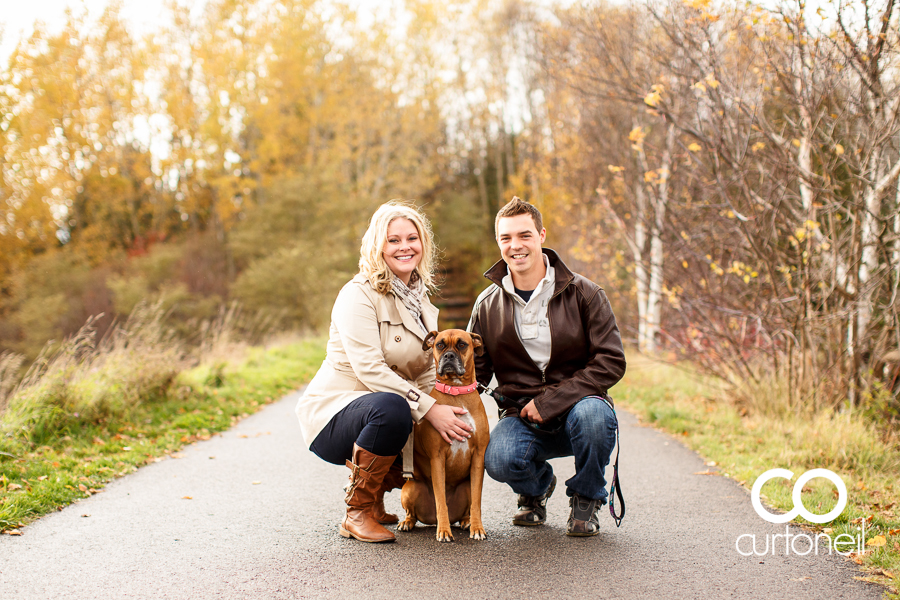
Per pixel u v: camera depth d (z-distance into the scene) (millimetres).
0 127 25203
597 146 11281
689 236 7266
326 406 3539
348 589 2846
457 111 38250
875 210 5801
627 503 4223
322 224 26078
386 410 3309
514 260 3621
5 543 3434
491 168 40438
